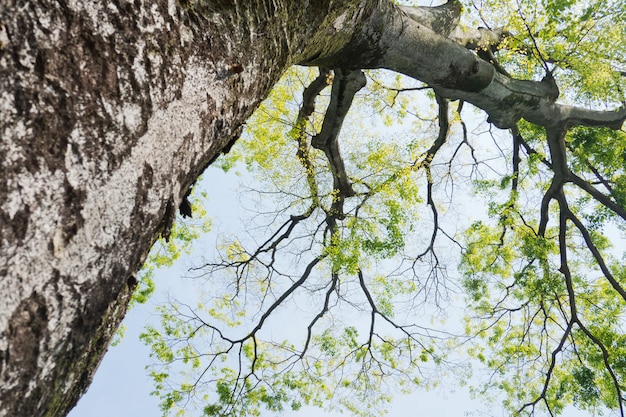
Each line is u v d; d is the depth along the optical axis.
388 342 10.95
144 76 1.93
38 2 1.62
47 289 1.63
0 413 1.59
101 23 1.80
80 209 1.68
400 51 6.31
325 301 10.77
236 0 2.58
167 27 2.09
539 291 10.49
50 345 1.72
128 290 2.29
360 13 5.00
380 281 10.96
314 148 9.63
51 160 1.58
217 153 3.18
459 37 8.98
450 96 8.03
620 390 10.12
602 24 8.78
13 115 1.50
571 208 11.84
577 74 9.33
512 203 10.73
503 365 11.36
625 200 10.92
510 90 8.25
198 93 2.30
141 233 2.07
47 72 1.61
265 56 3.11
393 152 9.82
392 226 9.52
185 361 10.26
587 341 10.97
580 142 11.02
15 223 1.48
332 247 9.32
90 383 2.27
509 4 8.43
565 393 11.15
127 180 1.87
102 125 1.75
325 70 8.20
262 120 9.51
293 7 3.34
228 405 10.34
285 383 10.66
